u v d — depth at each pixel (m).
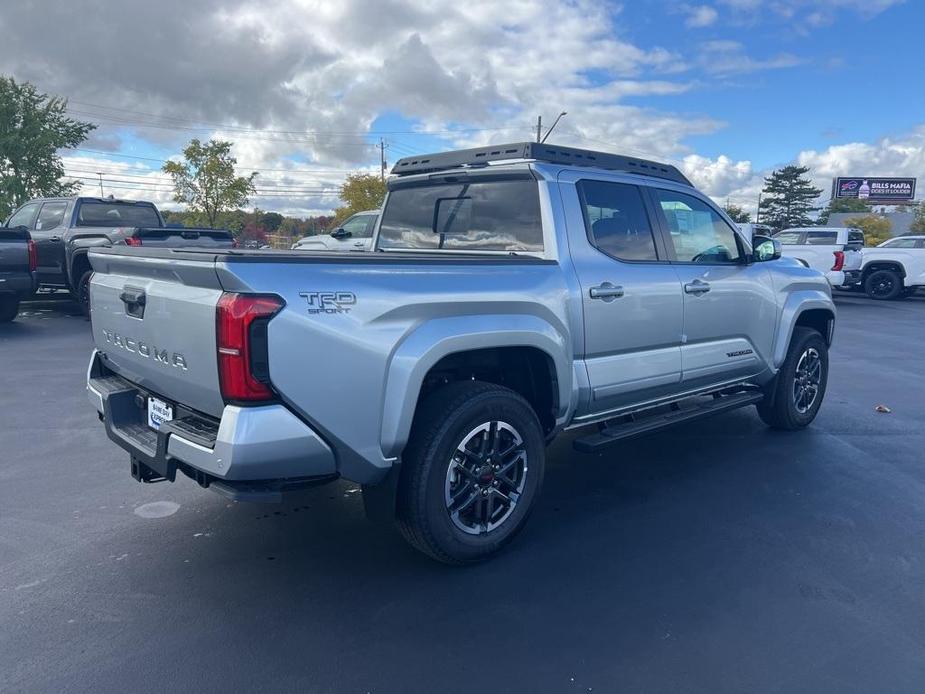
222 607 3.36
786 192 84.88
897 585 3.63
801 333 6.23
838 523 4.38
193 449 3.12
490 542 3.78
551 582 3.63
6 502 4.56
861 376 9.05
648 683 2.83
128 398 3.90
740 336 5.55
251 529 4.20
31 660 2.93
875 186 82.06
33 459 5.38
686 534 4.21
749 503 4.69
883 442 6.07
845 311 17.53
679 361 4.97
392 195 5.21
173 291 3.25
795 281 6.04
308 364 3.06
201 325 3.06
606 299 4.36
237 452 2.94
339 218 48.16
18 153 32.44
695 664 2.96
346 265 3.21
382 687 2.79
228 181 31.06
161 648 3.03
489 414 3.70
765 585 3.62
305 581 3.61
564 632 3.18
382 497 3.55
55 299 15.96
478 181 4.63
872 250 21.05
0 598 3.41
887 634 3.19
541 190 4.29
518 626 3.23
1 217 31.70
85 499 4.62
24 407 6.82
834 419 6.84
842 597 3.50
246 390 2.96
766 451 5.79
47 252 13.10
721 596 3.50
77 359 9.12
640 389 4.70
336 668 2.91
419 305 3.41
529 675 2.88
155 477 3.79
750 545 4.07
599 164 4.71
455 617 3.29
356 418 3.23
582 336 4.24
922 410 7.22
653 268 4.74
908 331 13.66
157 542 4.02
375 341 3.25
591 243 4.41
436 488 3.53
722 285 5.27
